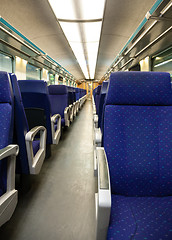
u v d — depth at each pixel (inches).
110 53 323.9
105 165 31.3
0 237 45.8
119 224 28.3
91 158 103.7
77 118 265.4
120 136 38.1
